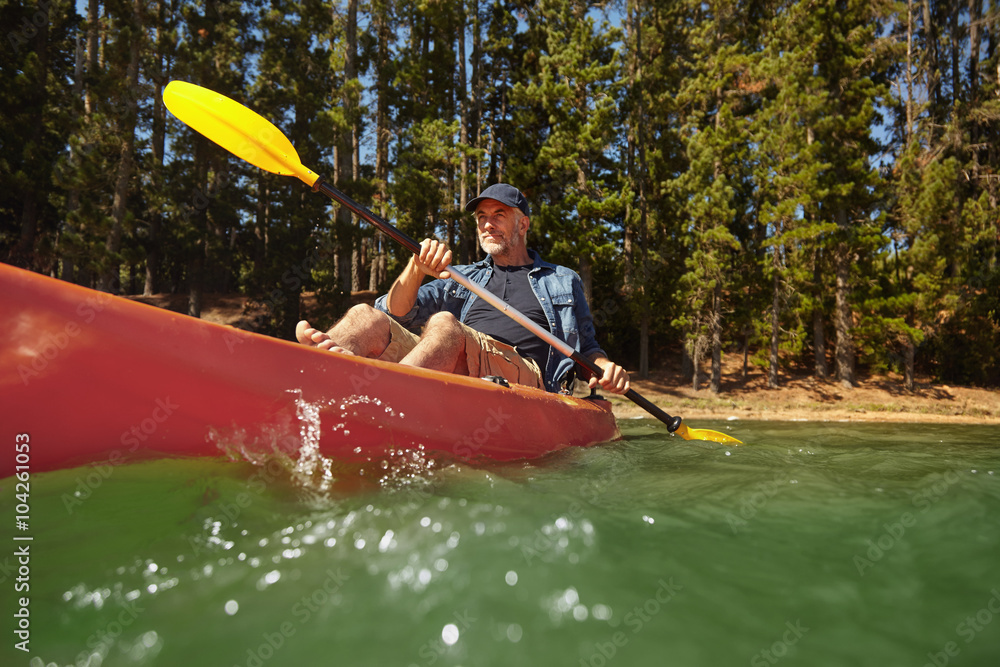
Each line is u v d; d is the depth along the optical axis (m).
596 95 14.77
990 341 15.73
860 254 15.04
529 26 18.02
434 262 2.26
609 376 2.58
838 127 14.38
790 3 16.09
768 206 14.71
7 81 15.52
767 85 15.36
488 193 2.79
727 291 15.92
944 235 14.87
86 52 19.11
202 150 17.19
